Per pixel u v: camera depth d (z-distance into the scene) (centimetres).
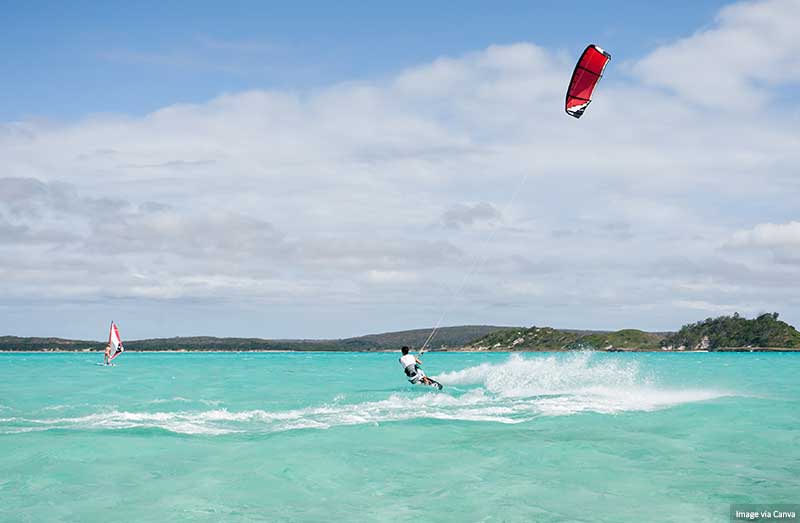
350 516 724
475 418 1410
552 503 769
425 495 807
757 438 1155
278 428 1276
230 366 5156
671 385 2286
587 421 1357
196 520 712
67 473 915
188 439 1155
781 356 10762
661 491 816
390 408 1605
